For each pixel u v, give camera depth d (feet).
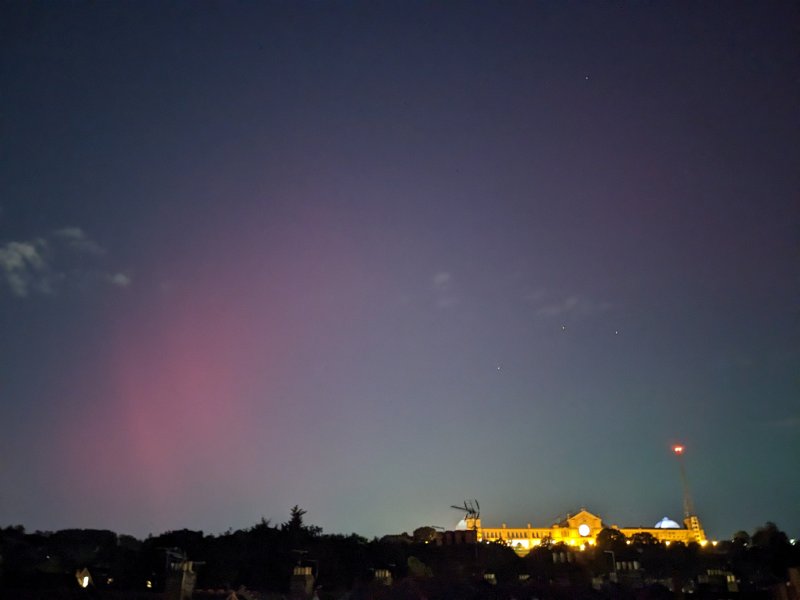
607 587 322.34
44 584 258.57
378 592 320.09
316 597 298.35
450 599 302.45
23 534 413.59
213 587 298.15
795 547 429.79
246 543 360.28
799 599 247.70
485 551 444.96
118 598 242.17
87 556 365.20
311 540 390.83
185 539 361.92
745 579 390.42
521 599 295.69
